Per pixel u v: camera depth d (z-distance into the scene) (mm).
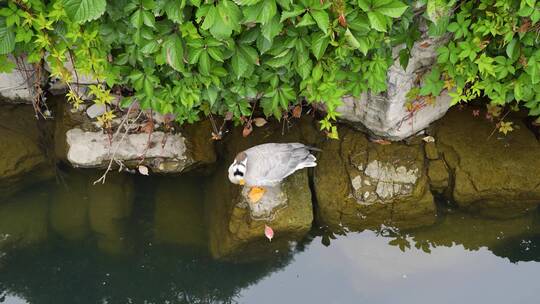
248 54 4840
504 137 5645
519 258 5441
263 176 5156
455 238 5512
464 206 5535
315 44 4730
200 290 5461
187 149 5648
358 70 5090
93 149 5582
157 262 5496
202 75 5016
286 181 5434
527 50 4953
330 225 5500
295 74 5246
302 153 5285
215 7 4516
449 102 5574
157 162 5621
